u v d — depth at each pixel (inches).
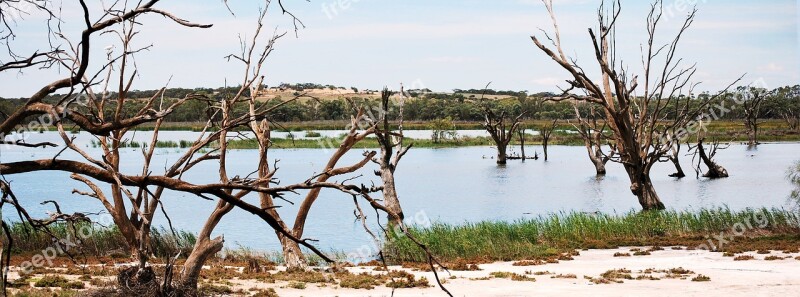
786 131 4761.3
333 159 1024.2
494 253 1026.7
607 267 909.2
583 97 1568.7
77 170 399.2
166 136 4598.9
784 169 2615.7
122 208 932.0
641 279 807.7
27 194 1982.0
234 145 3966.5
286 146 4005.9
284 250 954.7
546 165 3043.8
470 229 1143.0
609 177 2512.3
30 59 423.2
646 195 1565.0
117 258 956.6
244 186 412.8
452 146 4384.8
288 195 1921.8
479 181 2380.7
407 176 2568.9
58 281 713.6
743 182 2228.1
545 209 1690.5
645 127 1843.0
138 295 586.6
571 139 4446.4
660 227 1198.3
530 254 1026.7
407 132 5255.9
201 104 3442.4
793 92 5152.6
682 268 874.8
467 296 696.4
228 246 1163.3
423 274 858.8
